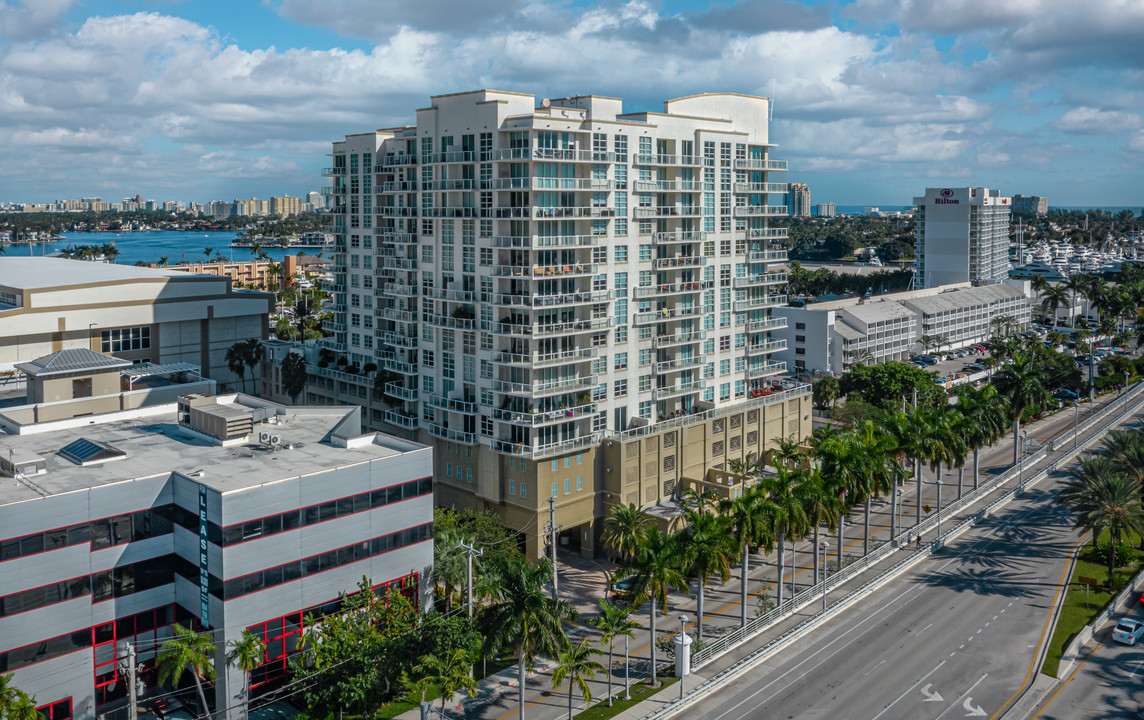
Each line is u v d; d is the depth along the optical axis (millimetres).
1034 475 142500
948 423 116750
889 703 76750
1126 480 104125
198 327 163625
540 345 109688
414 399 123562
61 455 83438
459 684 69500
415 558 86125
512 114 109750
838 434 108688
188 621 77500
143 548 76250
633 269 120125
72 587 72062
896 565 106438
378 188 136750
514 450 107375
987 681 80438
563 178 109625
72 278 154250
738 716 74875
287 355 150375
